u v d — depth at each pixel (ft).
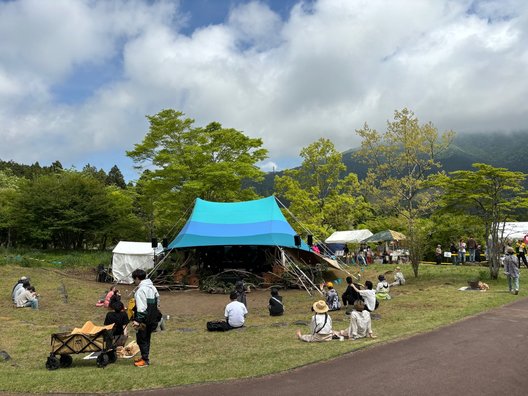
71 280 72.18
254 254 73.15
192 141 92.12
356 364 21.89
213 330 33.94
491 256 58.39
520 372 19.97
